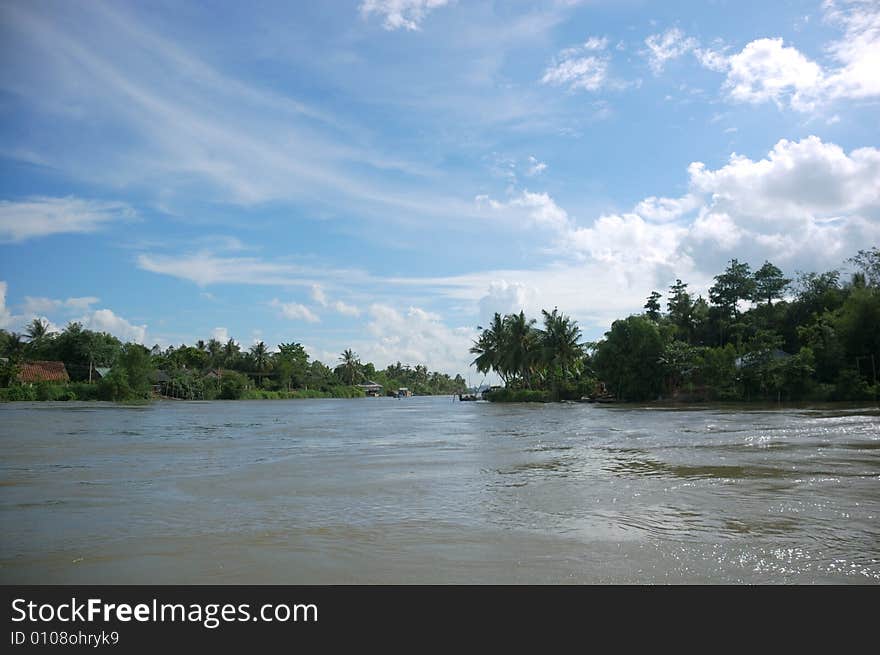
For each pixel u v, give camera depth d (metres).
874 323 57.97
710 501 11.66
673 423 33.56
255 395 125.25
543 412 53.72
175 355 132.25
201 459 20.25
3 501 12.66
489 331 93.56
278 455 21.45
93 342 105.00
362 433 32.25
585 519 10.34
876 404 50.50
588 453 20.33
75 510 11.67
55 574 7.95
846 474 14.59
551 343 82.25
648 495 12.41
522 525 10.00
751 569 7.59
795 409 45.16
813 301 76.88
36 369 93.00
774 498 11.84
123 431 33.31
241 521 10.59
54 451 22.89
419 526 10.06
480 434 30.08
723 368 64.31
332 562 8.20
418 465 18.14
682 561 7.92
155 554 8.64
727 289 84.69
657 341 70.62
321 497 12.91
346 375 179.12
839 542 8.65
